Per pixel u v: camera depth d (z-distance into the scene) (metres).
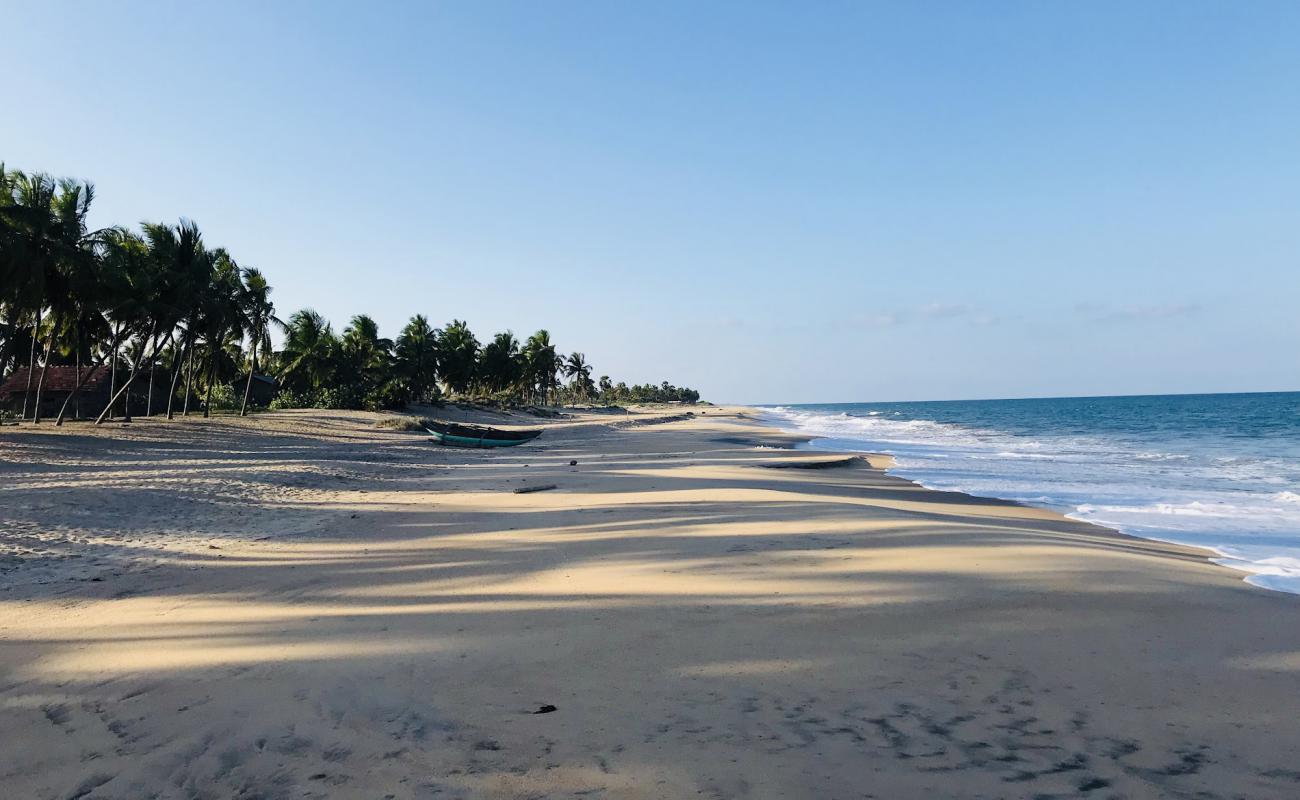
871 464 27.38
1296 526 13.25
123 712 4.48
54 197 29.48
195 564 9.30
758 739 3.94
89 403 46.25
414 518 13.37
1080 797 3.35
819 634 5.85
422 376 71.62
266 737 4.06
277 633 6.16
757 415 112.44
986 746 3.86
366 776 3.58
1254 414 72.94
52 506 12.79
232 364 53.91
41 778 3.66
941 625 6.07
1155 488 19.55
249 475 18.75
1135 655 5.34
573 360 136.88
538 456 31.11
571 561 9.14
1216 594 7.20
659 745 3.87
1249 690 4.68
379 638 5.96
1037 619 6.24
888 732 4.03
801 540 10.05
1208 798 3.35
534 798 3.33
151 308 33.53
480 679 4.93
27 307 28.03
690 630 6.00
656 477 20.67
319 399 55.94
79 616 6.84
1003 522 13.20
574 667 5.14
